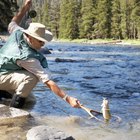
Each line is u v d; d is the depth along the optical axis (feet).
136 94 26.40
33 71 16.81
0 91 18.72
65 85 29.91
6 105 18.03
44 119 16.57
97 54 104.53
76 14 325.42
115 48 172.24
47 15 369.30
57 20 361.51
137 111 19.88
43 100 21.42
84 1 314.35
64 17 333.21
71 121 16.51
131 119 17.72
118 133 14.97
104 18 305.73
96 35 311.68
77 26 325.01
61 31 338.54
